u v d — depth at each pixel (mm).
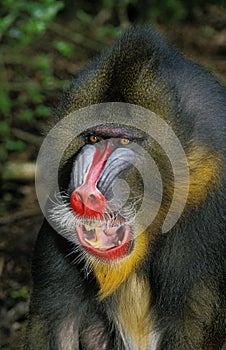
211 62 12742
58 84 11359
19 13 11727
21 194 10242
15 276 8945
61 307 6309
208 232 5961
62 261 6223
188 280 6082
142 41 5914
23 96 11578
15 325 8242
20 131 11031
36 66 11523
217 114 5848
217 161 5820
